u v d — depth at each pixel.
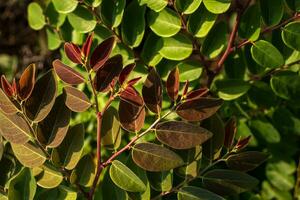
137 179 0.80
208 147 0.87
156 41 0.94
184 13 0.89
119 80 0.78
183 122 0.81
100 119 0.80
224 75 1.02
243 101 1.00
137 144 0.81
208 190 0.86
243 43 0.93
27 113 0.79
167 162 0.81
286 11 0.99
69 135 0.83
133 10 0.94
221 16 1.20
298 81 0.96
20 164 0.85
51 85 0.80
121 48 0.96
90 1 0.94
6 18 1.80
